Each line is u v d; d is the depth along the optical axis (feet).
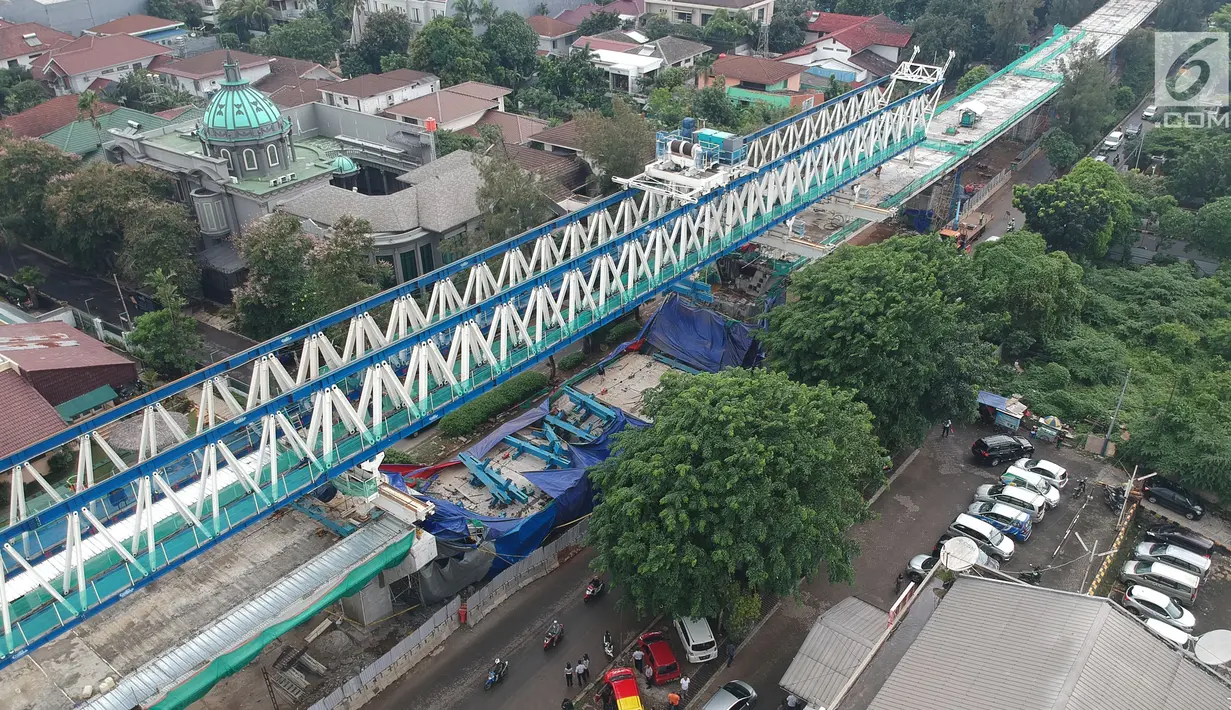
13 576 114.83
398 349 129.90
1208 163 280.92
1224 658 119.75
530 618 140.56
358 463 128.88
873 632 119.85
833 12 520.83
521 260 170.91
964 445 181.98
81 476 118.11
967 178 321.11
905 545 154.40
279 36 433.89
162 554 112.37
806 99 351.87
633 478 129.18
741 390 130.93
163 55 409.28
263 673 127.13
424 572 135.13
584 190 279.90
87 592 107.24
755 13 472.03
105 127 298.56
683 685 124.26
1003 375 201.16
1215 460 154.71
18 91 361.51
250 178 250.16
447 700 125.70
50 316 220.84
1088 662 87.56
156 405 122.83
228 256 242.58
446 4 446.19
